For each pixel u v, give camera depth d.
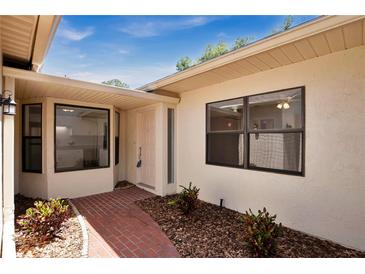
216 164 4.47
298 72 3.22
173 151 5.48
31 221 2.80
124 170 6.97
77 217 3.76
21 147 4.93
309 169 3.10
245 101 3.92
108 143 5.71
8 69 3.06
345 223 2.78
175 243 2.87
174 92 5.26
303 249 2.71
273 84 3.52
